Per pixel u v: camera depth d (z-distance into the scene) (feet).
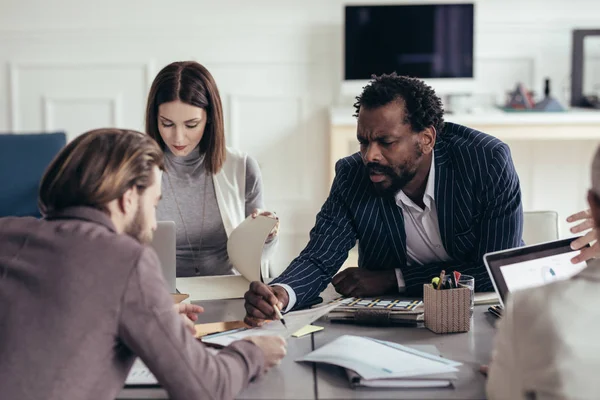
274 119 15.64
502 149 6.93
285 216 15.90
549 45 15.44
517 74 15.56
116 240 4.75
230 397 4.76
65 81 15.57
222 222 8.87
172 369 4.64
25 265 4.76
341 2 15.29
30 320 4.62
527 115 13.91
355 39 14.83
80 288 4.62
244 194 9.03
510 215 6.95
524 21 15.35
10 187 12.15
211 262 8.91
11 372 4.56
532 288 4.23
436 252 7.29
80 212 4.84
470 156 6.91
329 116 15.56
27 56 15.49
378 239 7.27
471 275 7.01
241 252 7.68
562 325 4.02
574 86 14.88
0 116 15.66
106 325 4.60
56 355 4.56
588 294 4.08
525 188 16.10
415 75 14.89
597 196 4.19
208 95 8.36
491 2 15.31
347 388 4.93
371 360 5.15
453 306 5.95
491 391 4.39
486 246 7.00
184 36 15.39
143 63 15.48
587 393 3.94
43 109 15.66
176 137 8.23
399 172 6.59
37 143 12.26
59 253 4.71
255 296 6.12
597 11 15.35
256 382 5.06
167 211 8.77
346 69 14.90
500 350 4.33
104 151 4.87
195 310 6.19
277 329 5.95
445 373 4.96
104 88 15.58
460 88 14.88
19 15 15.38
